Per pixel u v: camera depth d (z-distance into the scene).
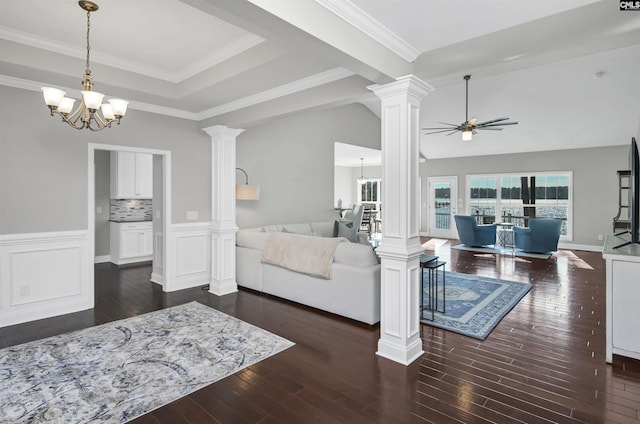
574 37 2.46
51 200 3.79
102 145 4.12
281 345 3.09
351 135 7.92
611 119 6.82
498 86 6.27
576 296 4.59
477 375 2.58
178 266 4.87
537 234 7.55
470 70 3.08
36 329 3.44
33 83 3.58
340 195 13.87
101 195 6.71
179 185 4.83
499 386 2.43
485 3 2.06
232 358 2.84
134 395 2.30
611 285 2.75
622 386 2.41
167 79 4.01
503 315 3.85
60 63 3.32
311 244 4.11
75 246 3.96
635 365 2.69
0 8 2.61
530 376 2.56
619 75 5.47
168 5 2.58
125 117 4.29
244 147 5.70
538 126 7.52
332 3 2.06
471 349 3.03
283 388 2.41
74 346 3.04
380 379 2.53
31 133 3.65
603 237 8.19
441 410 2.15
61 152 3.85
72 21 2.81
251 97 4.06
